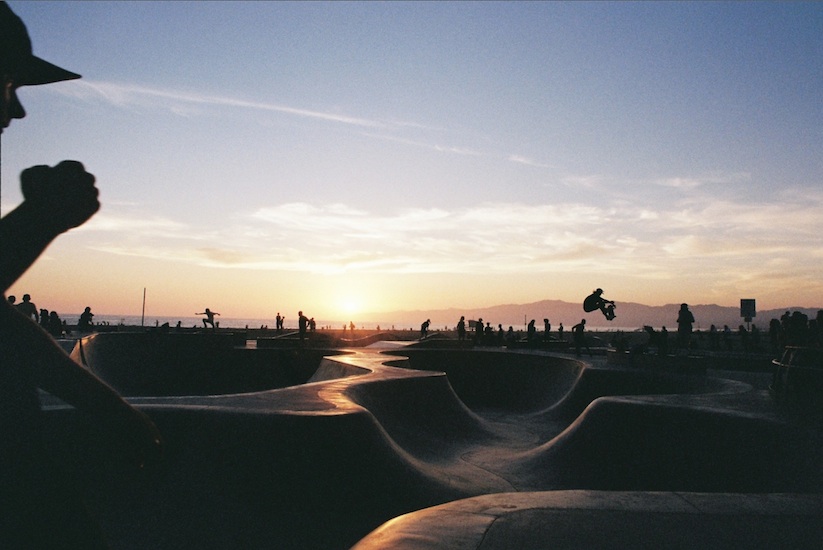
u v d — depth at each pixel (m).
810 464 6.89
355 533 6.74
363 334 42.38
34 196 1.22
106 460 6.50
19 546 1.15
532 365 20.94
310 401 8.89
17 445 1.17
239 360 22.05
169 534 6.31
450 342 29.58
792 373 8.71
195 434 7.27
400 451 8.97
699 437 8.66
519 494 4.21
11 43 1.21
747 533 3.51
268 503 6.86
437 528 3.44
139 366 20.50
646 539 3.38
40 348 1.22
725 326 32.19
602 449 9.73
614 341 21.67
